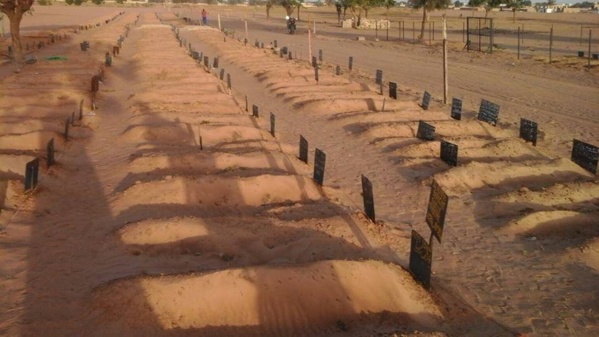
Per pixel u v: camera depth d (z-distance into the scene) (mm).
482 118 15281
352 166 11766
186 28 50938
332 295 6008
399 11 95125
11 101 16359
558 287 6832
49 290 6227
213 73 23578
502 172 10734
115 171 10695
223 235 7609
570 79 22672
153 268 6746
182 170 10680
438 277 7109
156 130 13219
